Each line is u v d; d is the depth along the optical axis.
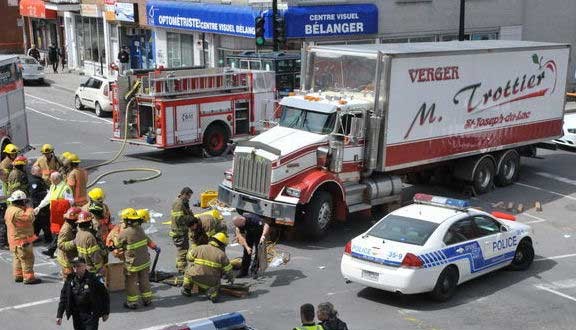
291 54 31.56
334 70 20.16
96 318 11.18
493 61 21.75
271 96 28.38
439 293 14.08
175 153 27.86
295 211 17.20
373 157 18.95
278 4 34.56
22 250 14.62
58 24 56.75
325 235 18.64
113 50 49.19
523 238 16.08
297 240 18.23
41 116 36.03
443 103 20.45
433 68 19.89
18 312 13.46
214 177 23.95
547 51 23.70
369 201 19.28
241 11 35.72
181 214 15.23
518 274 16.05
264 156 17.58
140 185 22.86
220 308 13.77
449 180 22.98
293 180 17.75
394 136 19.27
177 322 13.02
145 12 43.94
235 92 27.31
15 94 23.94
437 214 14.88
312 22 34.59
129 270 13.39
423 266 13.57
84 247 13.02
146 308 13.68
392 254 13.72
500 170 23.41
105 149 28.50
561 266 16.59
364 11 36.28
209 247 14.02
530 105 23.56
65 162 18.20
